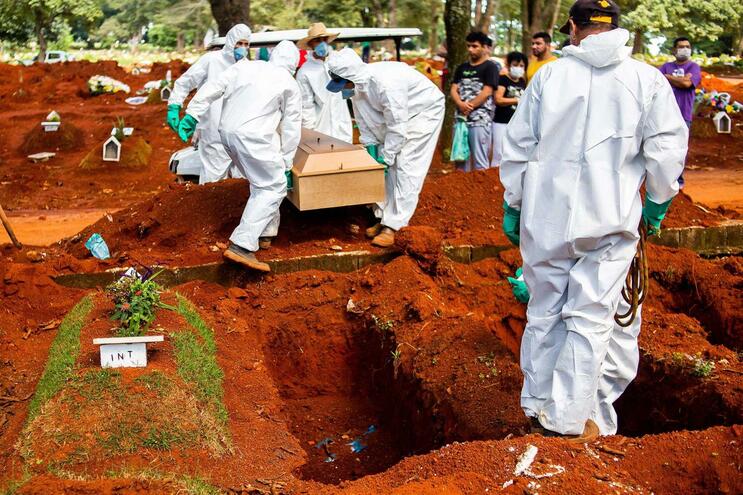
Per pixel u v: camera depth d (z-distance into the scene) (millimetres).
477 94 11398
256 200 8023
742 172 15859
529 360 5336
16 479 4668
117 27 58906
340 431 7059
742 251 9328
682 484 4684
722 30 42438
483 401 6004
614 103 5031
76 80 28766
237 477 4922
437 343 6844
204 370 5973
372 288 8031
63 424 5098
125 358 5703
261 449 5332
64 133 18531
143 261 8219
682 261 8578
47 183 15703
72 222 12883
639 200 5148
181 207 9109
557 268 5191
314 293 8039
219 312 7414
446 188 10039
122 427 5066
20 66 30656
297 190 8297
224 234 8875
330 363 7727
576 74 5113
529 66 12258
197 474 4848
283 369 7664
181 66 31328
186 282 8078
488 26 19078
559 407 5074
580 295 5086
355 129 18125
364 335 7699
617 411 6715
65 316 7078
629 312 5410
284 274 8250
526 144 5273
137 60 50312
